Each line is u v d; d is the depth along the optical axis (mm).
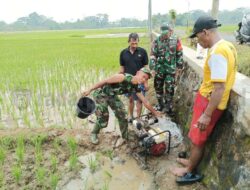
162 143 4719
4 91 8375
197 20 3309
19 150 4770
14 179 4195
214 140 3760
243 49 7035
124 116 4941
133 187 4141
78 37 39281
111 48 19953
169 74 5719
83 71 10945
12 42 30562
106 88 4809
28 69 11688
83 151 5016
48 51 19125
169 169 4395
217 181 3561
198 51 5719
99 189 4086
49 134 5344
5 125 6141
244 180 2992
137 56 5801
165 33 5562
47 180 4215
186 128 5102
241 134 3127
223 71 3098
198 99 3627
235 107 3270
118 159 4801
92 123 6215
